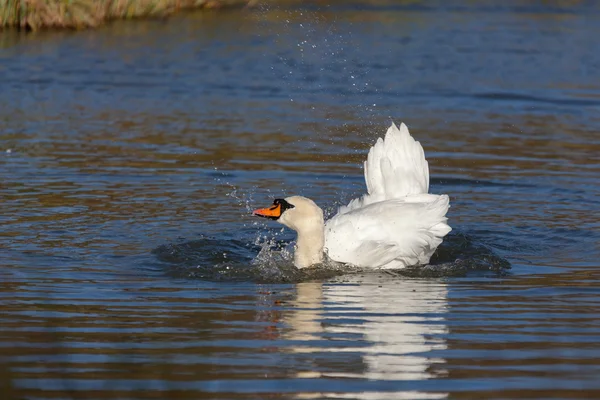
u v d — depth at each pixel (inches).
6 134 810.8
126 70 1099.9
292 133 845.2
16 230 560.4
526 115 931.3
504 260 533.6
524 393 347.9
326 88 1040.8
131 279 488.7
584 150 798.5
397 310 446.0
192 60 1164.5
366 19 1455.5
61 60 1133.1
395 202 544.7
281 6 1534.2
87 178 684.7
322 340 401.1
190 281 491.5
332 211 626.5
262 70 1123.9
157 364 371.9
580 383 356.8
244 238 568.7
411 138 586.9
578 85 1072.2
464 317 434.6
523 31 1390.3
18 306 438.9
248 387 350.9
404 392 348.5
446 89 1040.8
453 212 626.2
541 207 638.5
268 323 424.2
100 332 406.9
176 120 886.4
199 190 664.4
